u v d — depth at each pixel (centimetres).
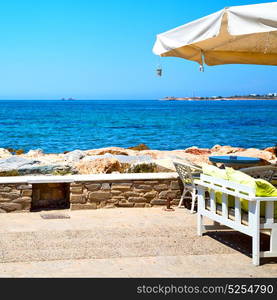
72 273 509
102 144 2880
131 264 541
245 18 564
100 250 593
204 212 662
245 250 603
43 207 849
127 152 1598
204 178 655
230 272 518
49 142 3006
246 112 9744
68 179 830
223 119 6669
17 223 734
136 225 730
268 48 850
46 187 852
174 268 529
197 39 623
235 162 908
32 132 3862
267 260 562
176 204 876
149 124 5225
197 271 520
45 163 1173
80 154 1476
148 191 865
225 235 676
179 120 6225
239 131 4250
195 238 658
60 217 778
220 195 627
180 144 2964
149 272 515
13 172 998
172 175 888
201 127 4806
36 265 534
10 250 588
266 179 826
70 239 643
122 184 853
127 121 5816
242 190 556
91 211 827
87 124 5103
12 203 807
